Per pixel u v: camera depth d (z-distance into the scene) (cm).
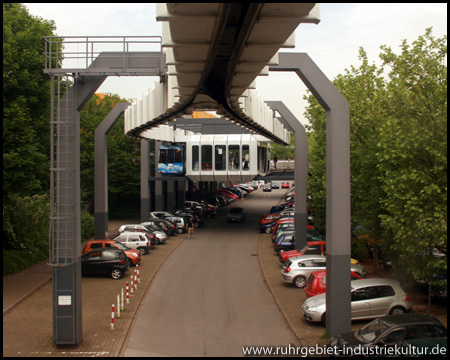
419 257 1523
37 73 2277
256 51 1021
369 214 1939
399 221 1492
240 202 6825
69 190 1317
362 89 2095
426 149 1401
